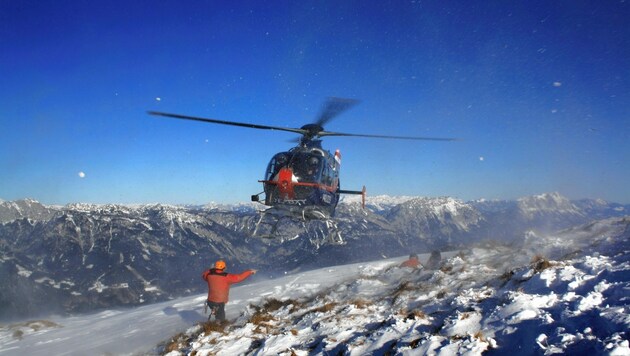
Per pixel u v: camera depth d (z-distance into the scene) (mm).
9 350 11617
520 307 5426
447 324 5668
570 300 5383
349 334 6645
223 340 8195
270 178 14188
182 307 14320
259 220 14656
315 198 14000
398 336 5793
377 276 13250
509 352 4422
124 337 11039
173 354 8172
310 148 14156
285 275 21047
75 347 10688
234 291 16203
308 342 6820
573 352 3889
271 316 9586
